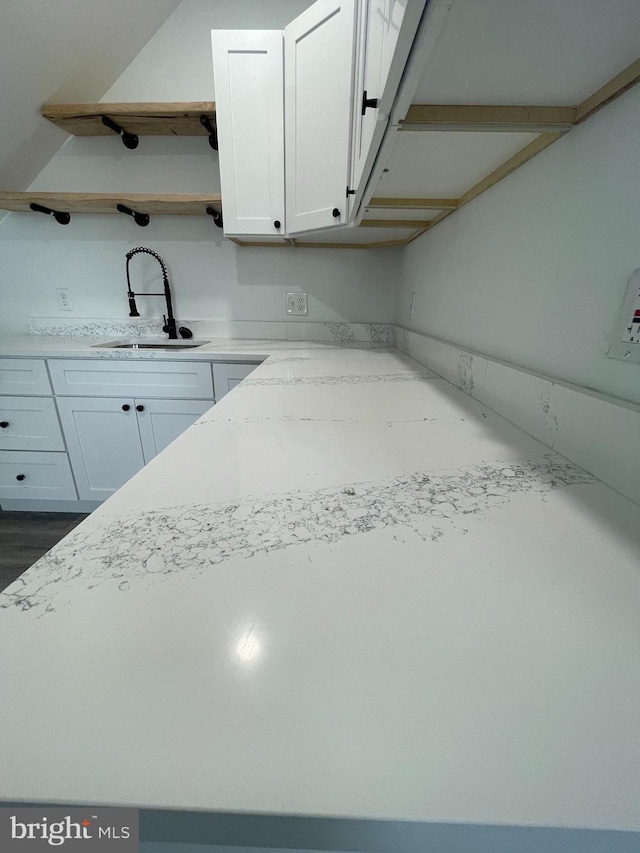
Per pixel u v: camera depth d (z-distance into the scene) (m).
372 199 1.08
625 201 0.49
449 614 0.29
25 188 1.89
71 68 1.55
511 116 0.58
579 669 0.25
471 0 0.37
